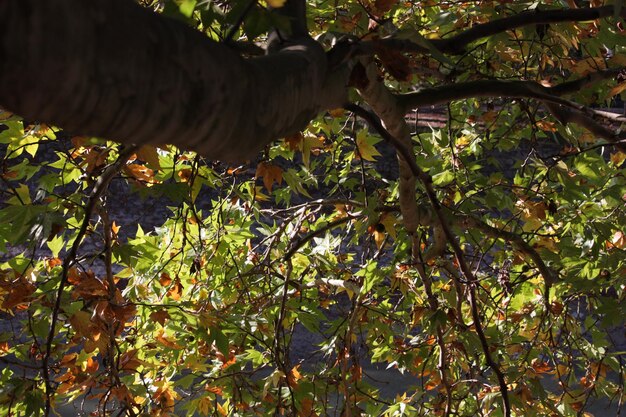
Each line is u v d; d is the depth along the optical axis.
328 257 4.73
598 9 2.11
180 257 4.45
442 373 3.62
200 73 0.77
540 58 4.18
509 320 4.86
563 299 4.86
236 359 4.05
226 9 1.83
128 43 0.67
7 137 3.32
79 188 3.48
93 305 3.23
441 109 8.27
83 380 3.38
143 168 3.24
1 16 0.57
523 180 4.64
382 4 2.56
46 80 0.61
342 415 4.12
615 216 4.28
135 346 4.06
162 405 3.96
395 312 4.77
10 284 3.04
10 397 3.17
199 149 0.83
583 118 2.90
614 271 3.72
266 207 10.92
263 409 4.00
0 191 2.94
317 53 1.18
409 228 3.28
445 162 4.83
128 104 0.69
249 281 4.48
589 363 4.78
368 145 3.40
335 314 9.68
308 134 4.46
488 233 3.72
